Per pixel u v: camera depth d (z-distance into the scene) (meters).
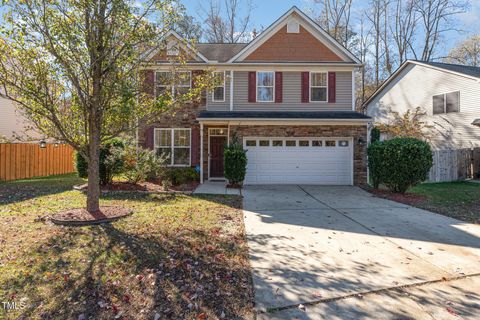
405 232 5.77
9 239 4.93
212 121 12.23
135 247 4.66
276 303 3.18
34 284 3.48
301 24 13.93
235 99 13.69
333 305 3.15
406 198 9.39
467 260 4.37
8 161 12.98
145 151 11.24
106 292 3.34
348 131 12.44
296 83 13.69
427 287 3.55
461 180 13.86
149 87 6.75
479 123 13.64
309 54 13.91
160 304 3.13
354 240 5.27
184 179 12.45
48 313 2.95
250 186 12.02
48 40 5.49
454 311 3.04
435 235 5.59
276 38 13.91
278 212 7.46
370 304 3.17
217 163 13.80
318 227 6.10
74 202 7.93
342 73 13.70
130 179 10.99
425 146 9.84
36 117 6.15
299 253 4.61
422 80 17.80
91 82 6.18
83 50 5.86
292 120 12.03
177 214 6.94
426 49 25.70
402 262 4.28
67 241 4.87
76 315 2.93
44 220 6.10
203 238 5.20
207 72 7.85
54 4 5.40
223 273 3.86
